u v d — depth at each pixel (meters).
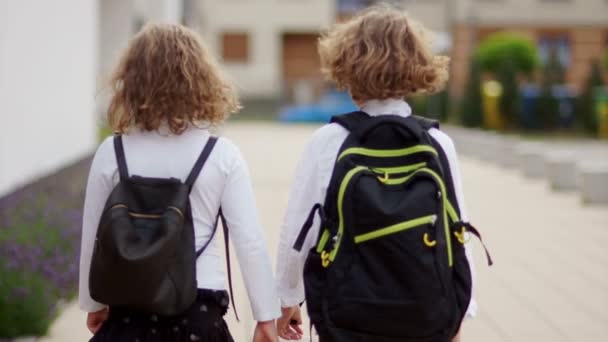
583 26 54.03
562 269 10.09
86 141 20.05
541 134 39.44
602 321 7.88
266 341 3.88
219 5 52.66
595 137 38.75
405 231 3.51
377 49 3.87
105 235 3.43
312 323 3.74
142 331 3.64
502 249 11.30
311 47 53.81
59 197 12.06
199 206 3.77
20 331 7.02
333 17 53.19
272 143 27.98
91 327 4.15
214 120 3.86
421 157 3.72
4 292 7.03
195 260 3.64
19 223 9.42
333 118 3.91
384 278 3.54
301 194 3.89
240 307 8.07
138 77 3.75
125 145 3.81
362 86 3.91
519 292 8.95
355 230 3.59
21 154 13.55
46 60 15.60
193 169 3.75
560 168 17.72
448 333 3.65
